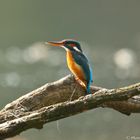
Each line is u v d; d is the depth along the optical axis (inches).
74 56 267.7
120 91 209.6
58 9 1323.8
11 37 1081.4
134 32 1171.9
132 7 1359.5
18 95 666.2
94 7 1353.3
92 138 495.8
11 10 1273.4
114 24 1238.3
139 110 255.9
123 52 943.0
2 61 861.2
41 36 1104.8
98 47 990.4
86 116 559.2
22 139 479.8
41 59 880.9
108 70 807.7
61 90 257.3
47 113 211.9
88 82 261.6
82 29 1176.8
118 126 529.0
